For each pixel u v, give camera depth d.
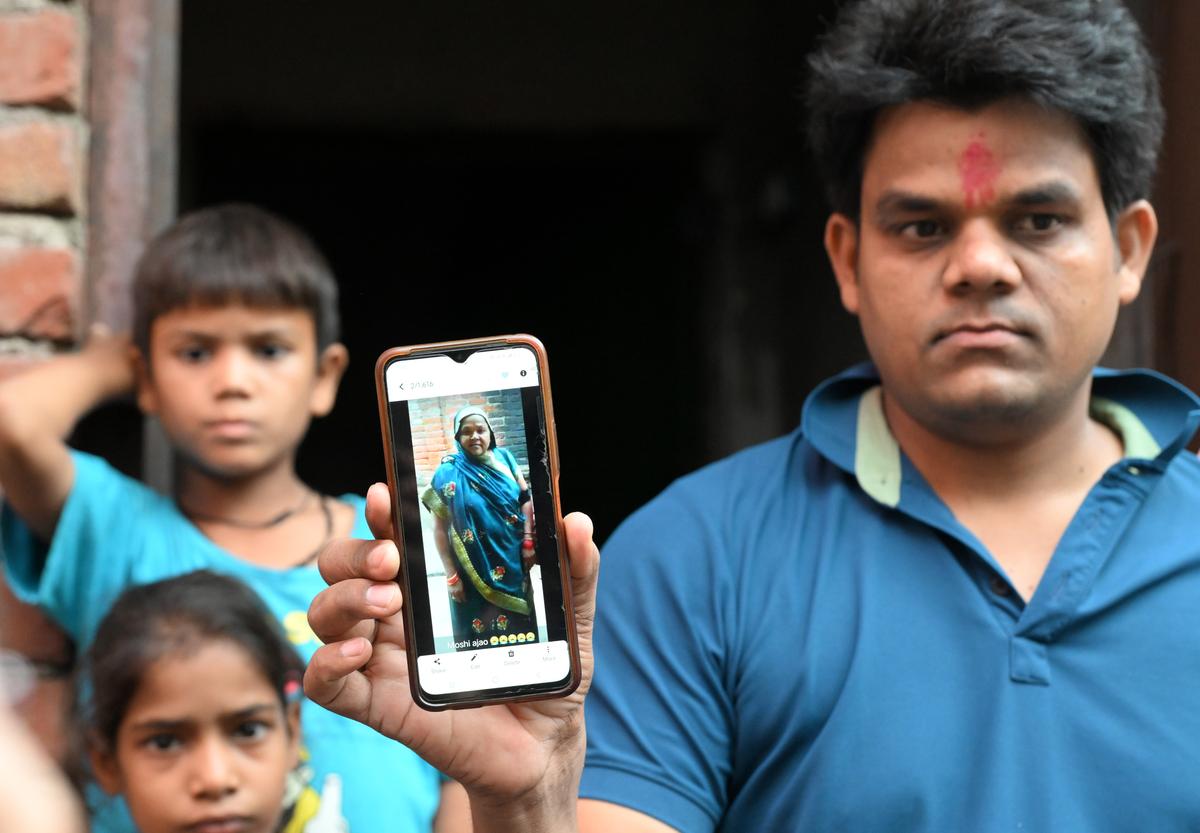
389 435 0.84
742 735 1.05
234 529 1.36
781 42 2.91
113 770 1.22
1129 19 1.10
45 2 1.32
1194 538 1.07
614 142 3.03
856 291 1.20
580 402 3.22
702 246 3.11
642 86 3.01
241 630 1.21
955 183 1.06
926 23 1.06
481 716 0.85
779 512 1.12
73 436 1.38
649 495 3.20
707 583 1.09
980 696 1.02
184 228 1.33
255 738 1.21
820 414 1.17
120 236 1.33
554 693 0.82
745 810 1.06
